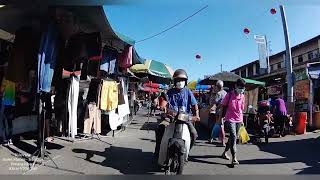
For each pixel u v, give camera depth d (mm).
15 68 7480
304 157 9016
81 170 6926
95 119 10727
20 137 9516
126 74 13602
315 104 16578
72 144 9500
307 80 17250
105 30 9133
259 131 11742
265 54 25375
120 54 11570
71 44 8125
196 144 11000
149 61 18562
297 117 14578
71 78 9164
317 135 13945
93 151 8883
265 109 12039
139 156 8609
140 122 19094
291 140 12438
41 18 7645
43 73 7043
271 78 24891
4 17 7570
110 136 11883
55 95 9297
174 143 6152
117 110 12391
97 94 10562
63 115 9406
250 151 9922
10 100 8398
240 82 8000
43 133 7633
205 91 24562
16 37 7516
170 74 19391
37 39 7539
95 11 7586
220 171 7309
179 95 6910
